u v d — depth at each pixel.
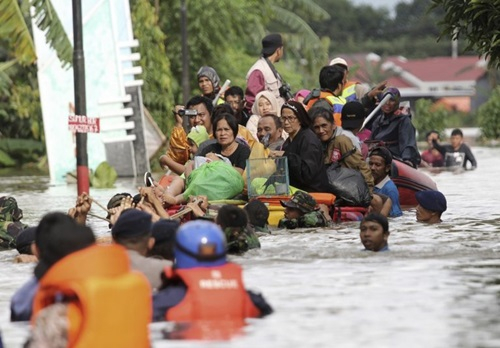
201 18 81.44
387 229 24.22
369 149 36.56
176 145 36.47
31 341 14.47
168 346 15.49
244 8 84.56
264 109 37.47
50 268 15.09
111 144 59.84
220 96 40.88
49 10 45.81
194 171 31.00
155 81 74.94
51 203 40.94
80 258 14.47
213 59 83.19
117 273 14.60
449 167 62.38
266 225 28.14
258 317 17.27
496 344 15.40
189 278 17.02
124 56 59.00
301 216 29.16
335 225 29.75
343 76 38.38
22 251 24.59
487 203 36.97
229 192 30.70
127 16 59.19
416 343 15.54
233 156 32.59
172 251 19.62
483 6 31.95
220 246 17.27
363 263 22.52
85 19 58.31
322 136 32.56
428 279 20.45
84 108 41.03
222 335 16.08
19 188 51.25
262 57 40.09
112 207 28.34
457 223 30.05
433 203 30.19
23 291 17.56
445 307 17.88
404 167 36.19
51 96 58.00
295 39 100.62
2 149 83.69
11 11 47.03
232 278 17.22
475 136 140.12
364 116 35.94
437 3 33.22
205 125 37.50
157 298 17.00
